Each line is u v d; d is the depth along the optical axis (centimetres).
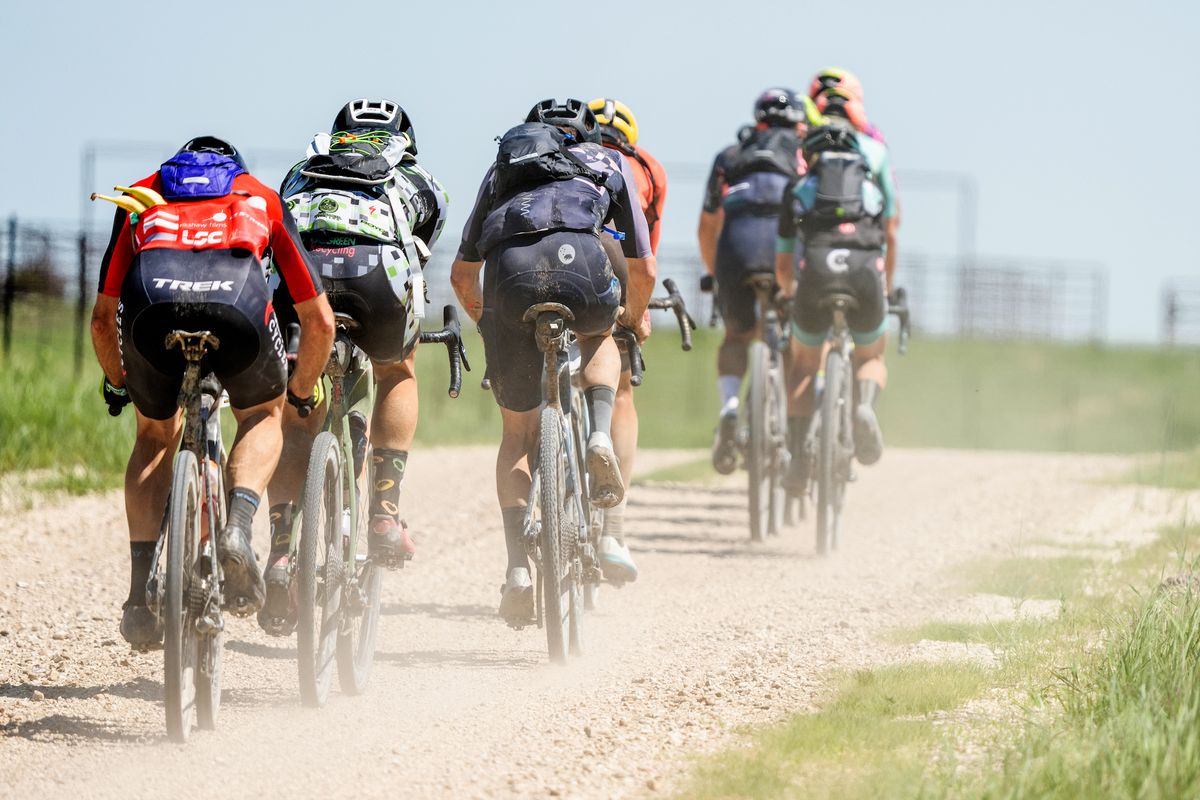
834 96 4000
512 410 2516
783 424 4069
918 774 1742
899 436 10231
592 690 2336
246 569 1992
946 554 3712
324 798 1791
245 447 2048
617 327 2689
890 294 3891
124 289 1967
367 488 2427
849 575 3453
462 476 5422
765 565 3628
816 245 3731
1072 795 1648
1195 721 1827
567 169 2450
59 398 5888
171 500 1900
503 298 2408
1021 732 1938
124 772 1888
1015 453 6738
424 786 1834
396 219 2300
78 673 2450
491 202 2502
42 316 9206
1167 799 1625
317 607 2284
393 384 2500
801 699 2238
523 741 2036
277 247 2041
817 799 1705
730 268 4053
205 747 1992
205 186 2009
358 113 2445
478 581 3391
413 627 2870
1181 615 2316
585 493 2564
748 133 4222
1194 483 5081
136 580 2034
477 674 2462
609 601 3148
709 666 2498
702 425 9300
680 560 3700
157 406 2028
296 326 2117
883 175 3841
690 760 1914
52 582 3272
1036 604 2930
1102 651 2341
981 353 12419
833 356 3734
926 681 2250
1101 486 5047
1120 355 12694
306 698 2181
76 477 4928
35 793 1808
